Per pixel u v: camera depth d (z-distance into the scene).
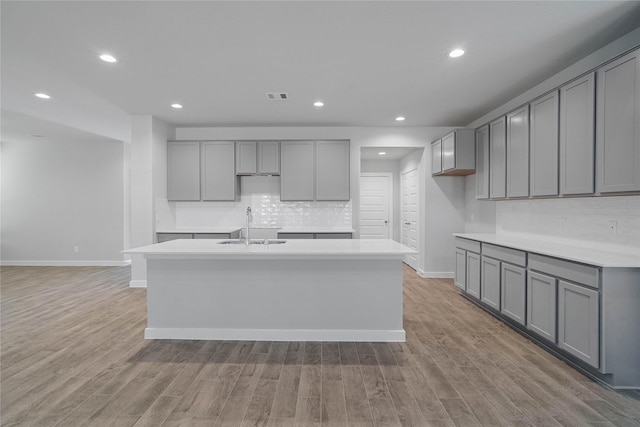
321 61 2.90
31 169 6.44
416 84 3.44
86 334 3.01
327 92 3.67
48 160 6.42
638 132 2.04
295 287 2.87
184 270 2.90
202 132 5.24
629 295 2.07
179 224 5.30
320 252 2.62
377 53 2.76
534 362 2.47
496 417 1.83
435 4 2.10
